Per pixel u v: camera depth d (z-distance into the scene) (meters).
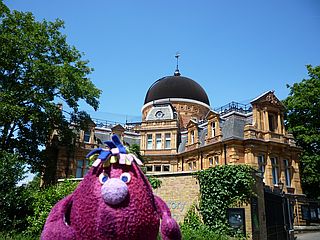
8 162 13.52
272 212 16.56
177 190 14.78
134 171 4.17
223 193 13.76
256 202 14.52
